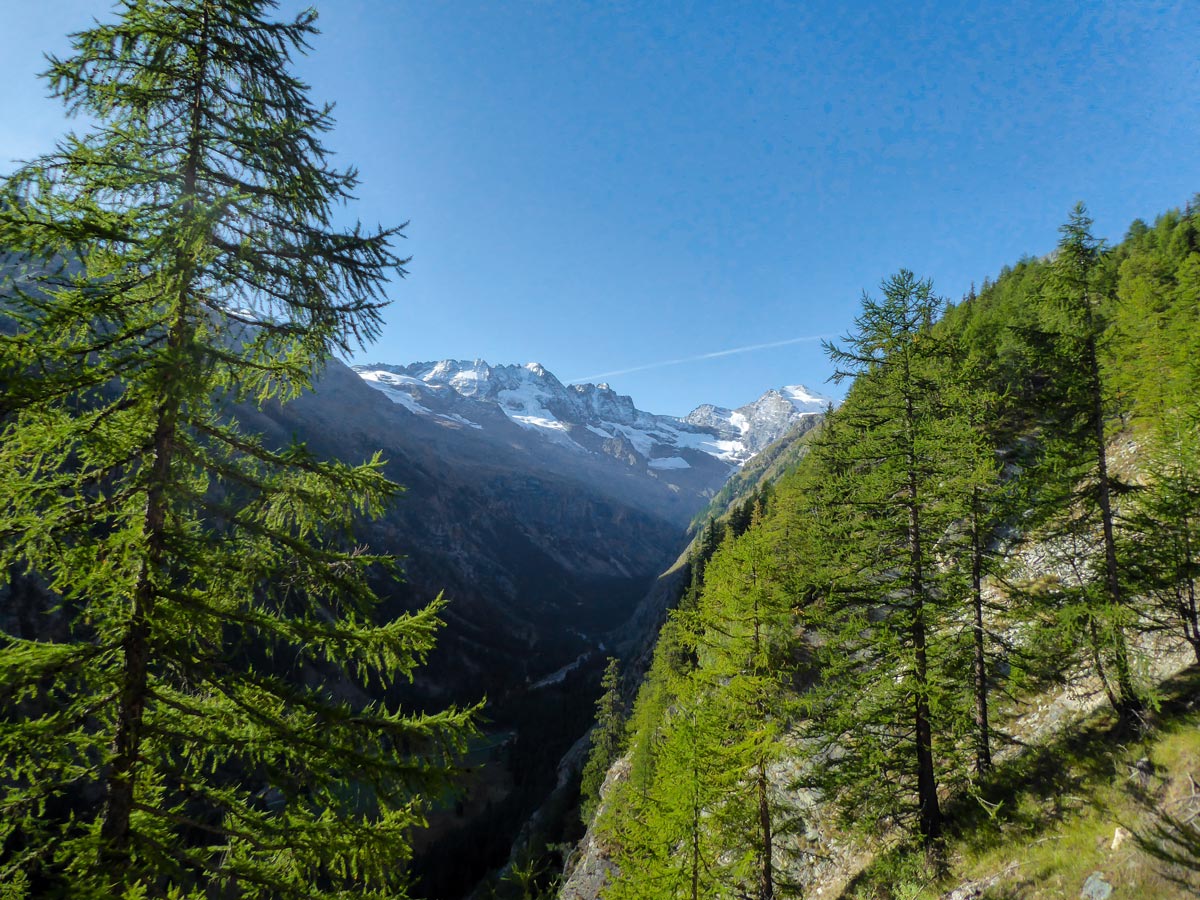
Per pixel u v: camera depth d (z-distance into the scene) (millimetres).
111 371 5742
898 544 15500
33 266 5660
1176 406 17547
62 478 6156
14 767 5609
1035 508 16500
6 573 6000
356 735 6414
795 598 16672
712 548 67500
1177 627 15969
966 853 13422
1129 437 23953
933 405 15609
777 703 16359
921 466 14711
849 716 14977
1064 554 20109
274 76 7113
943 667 14773
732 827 14906
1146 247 54438
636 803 15906
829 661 16156
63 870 5461
